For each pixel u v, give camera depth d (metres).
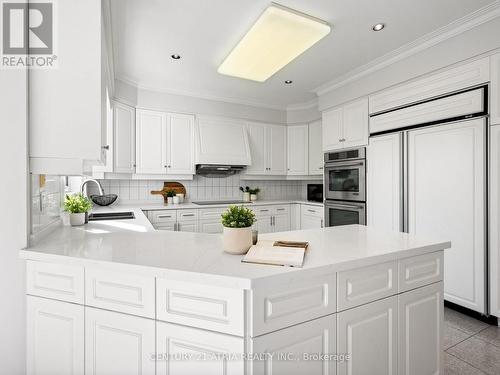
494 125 2.09
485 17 2.10
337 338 1.09
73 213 1.96
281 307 0.95
